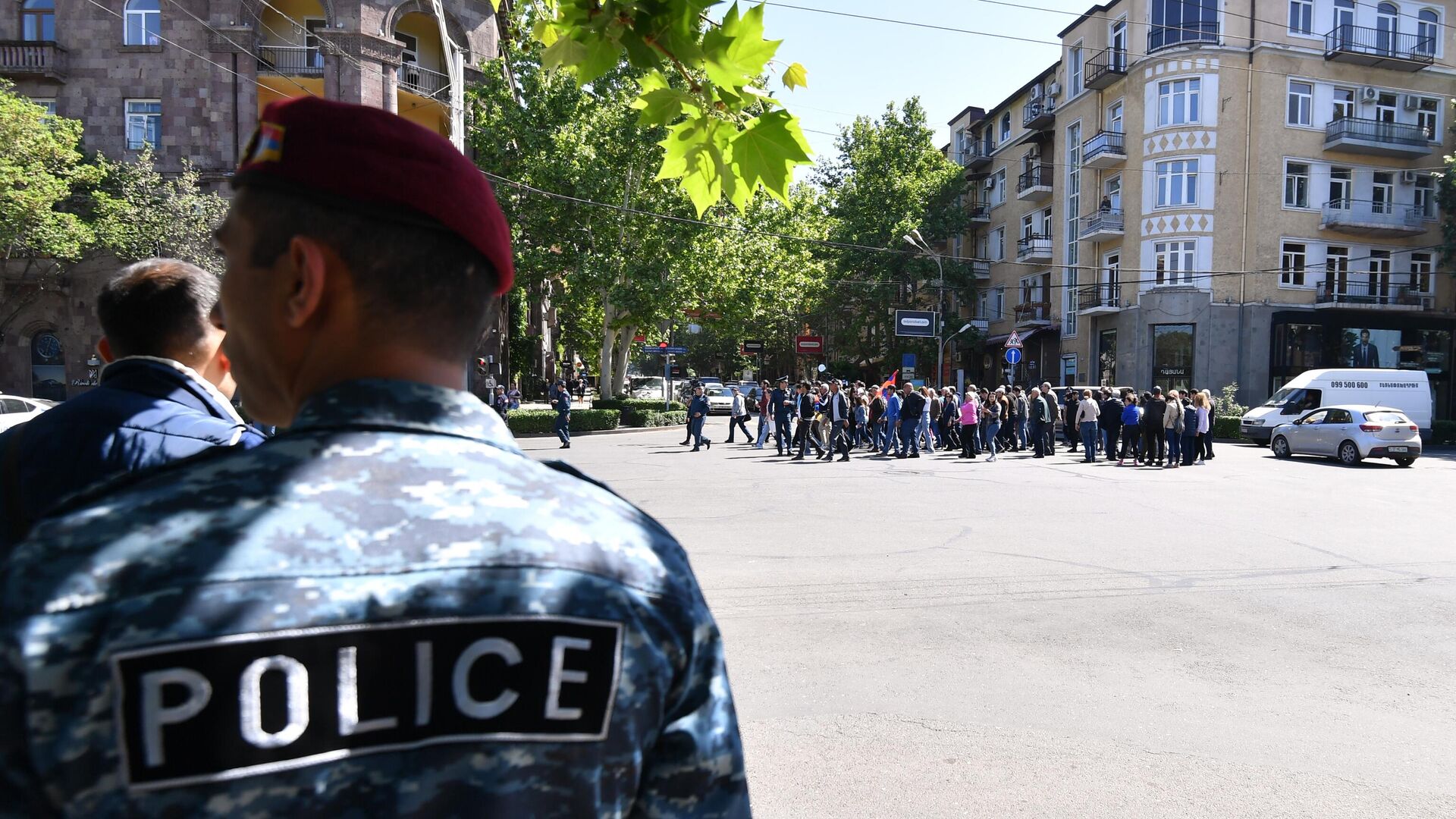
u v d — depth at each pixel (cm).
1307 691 441
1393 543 824
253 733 60
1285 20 2938
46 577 63
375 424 78
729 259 2650
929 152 3912
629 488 1220
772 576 667
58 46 2442
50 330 2552
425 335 85
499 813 65
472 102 2531
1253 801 329
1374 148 2967
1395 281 3086
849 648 499
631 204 2492
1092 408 1772
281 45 2497
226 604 62
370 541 68
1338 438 1839
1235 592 628
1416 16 3061
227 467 73
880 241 3869
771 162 168
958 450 2064
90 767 58
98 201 2306
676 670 79
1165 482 1382
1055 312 3650
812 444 1769
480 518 73
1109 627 542
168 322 197
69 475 166
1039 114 3716
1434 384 3141
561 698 69
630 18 151
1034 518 959
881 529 873
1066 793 333
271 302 85
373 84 2384
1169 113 2973
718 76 156
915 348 4075
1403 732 392
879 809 321
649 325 2698
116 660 59
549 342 4553
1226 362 2938
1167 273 2992
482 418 86
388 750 64
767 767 354
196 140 2469
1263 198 2941
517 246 2442
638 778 75
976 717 404
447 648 66
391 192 81
